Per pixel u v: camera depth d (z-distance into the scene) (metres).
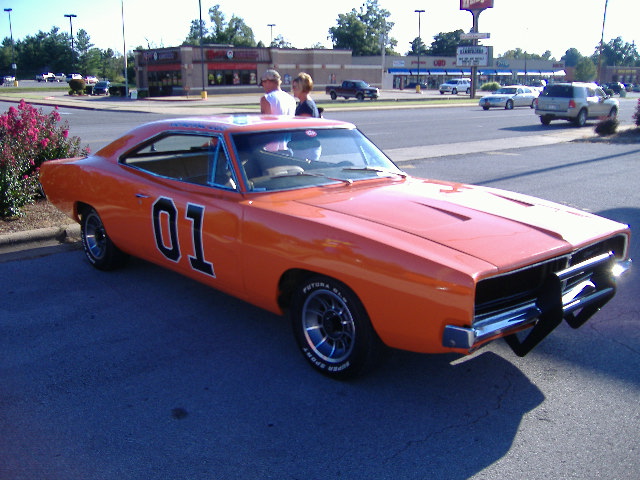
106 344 4.14
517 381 3.71
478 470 2.84
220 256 4.07
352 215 3.63
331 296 3.53
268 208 3.79
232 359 3.95
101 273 5.60
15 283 5.30
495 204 4.02
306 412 3.33
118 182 4.92
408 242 3.23
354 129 4.91
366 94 49.69
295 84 6.61
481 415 3.32
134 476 2.78
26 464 2.86
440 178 10.93
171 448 2.99
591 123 25.98
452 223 3.54
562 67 107.31
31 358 3.93
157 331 4.36
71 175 5.50
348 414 3.31
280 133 4.41
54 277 5.48
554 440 3.09
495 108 39.50
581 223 3.79
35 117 8.44
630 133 19.77
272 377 3.71
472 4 56.69
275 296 3.80
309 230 3.50
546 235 3.48
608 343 4.27
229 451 2.97
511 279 3.22
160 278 5.48
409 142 17.58
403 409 3.37
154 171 4.78
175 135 4.57
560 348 4.19
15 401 3.41
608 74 112.56
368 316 3.34
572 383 3.69
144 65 61.69
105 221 5.16
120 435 3.10
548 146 16.67
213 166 4.22
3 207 6.95
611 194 9.48
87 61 125.94
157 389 3.56
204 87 56.19
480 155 14.55
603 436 3.12
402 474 2.80
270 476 2.78
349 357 3.51
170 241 4.48
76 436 3.08
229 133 4.19
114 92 54.09
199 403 3.41
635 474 2.81
